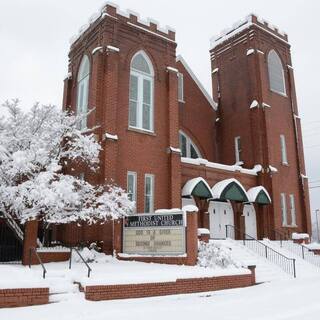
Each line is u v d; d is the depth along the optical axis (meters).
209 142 31.41
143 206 21.48
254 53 30.42
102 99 21.53
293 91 32.44
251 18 31.22
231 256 17.58
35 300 9.88
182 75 30.83
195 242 16.36
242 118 30.38
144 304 10.59
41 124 16.64
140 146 22.20
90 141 17.52
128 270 13.64
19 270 11.51
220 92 32.94
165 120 23.83
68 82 25.84
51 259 16.75
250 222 26.89
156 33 24.64
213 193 24.67
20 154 13.75
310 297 12.17
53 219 15.32
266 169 27.95
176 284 12.51
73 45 26.47
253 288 14.63
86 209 16.48
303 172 30.94
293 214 29.17
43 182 13.40
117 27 22.95
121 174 21.00
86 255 17.06
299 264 20.95
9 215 15.16
